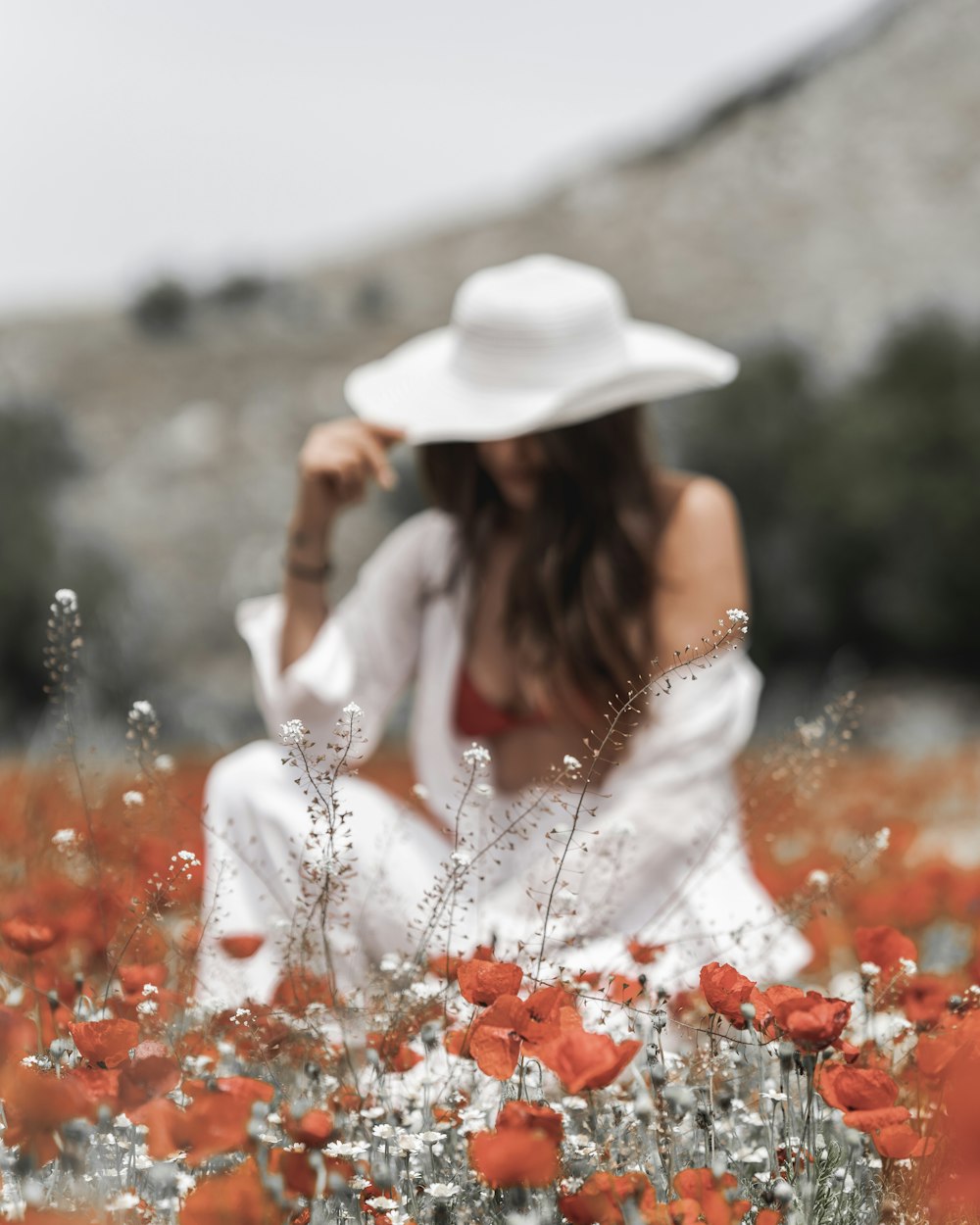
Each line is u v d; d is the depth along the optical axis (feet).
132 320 220.84
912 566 87.15
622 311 9.57
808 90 266.77
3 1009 4.51
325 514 8.86
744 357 98.99
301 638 8.74
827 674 73.87
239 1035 5.53
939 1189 4.41
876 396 93.04
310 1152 4.24
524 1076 5.16
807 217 237.25
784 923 6.72
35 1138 4.13
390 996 5.56
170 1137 4.13
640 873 7.59
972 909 9.18
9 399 127.24
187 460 173.27
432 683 8.91
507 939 6.59
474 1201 4.66
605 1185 4.03
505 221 263.49
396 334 220.23
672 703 7.97
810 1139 4.50
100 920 6.53
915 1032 5.56
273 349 209.56
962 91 256.93
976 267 213.46
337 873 5.55
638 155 270.46
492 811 8.27
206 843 7.37
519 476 8.89
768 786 7.01
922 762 25.26
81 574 88.94
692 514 8.58
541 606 8.29
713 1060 4.98
